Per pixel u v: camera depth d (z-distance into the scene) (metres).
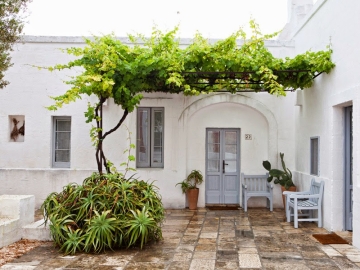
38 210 9.52
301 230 7.28
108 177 6.49
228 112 10.41
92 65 6.93
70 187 6.46
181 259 5.39
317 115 8.05
